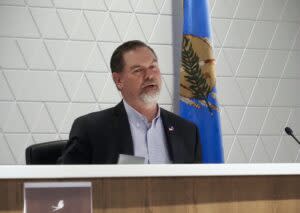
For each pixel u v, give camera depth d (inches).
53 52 211.5
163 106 219.6
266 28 233.6
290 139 232.1
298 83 235.6
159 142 131.7
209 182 88.6
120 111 133.2
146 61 138.2
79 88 212.7
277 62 233.8
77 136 129.2
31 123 207.8
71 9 214.2
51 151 149.4
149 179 86.3
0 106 205.8
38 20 211.0
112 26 217.5
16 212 81.7
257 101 230.2
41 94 209.3
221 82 226.5
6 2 208.8
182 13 223.9
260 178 91.0
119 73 139.1
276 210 91.0
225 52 228.1
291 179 92.4
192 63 208.4
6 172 80.5
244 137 227.3
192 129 136.2
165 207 86.4
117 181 85.2
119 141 127.9
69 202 83.2
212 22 227.6
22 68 208.4
